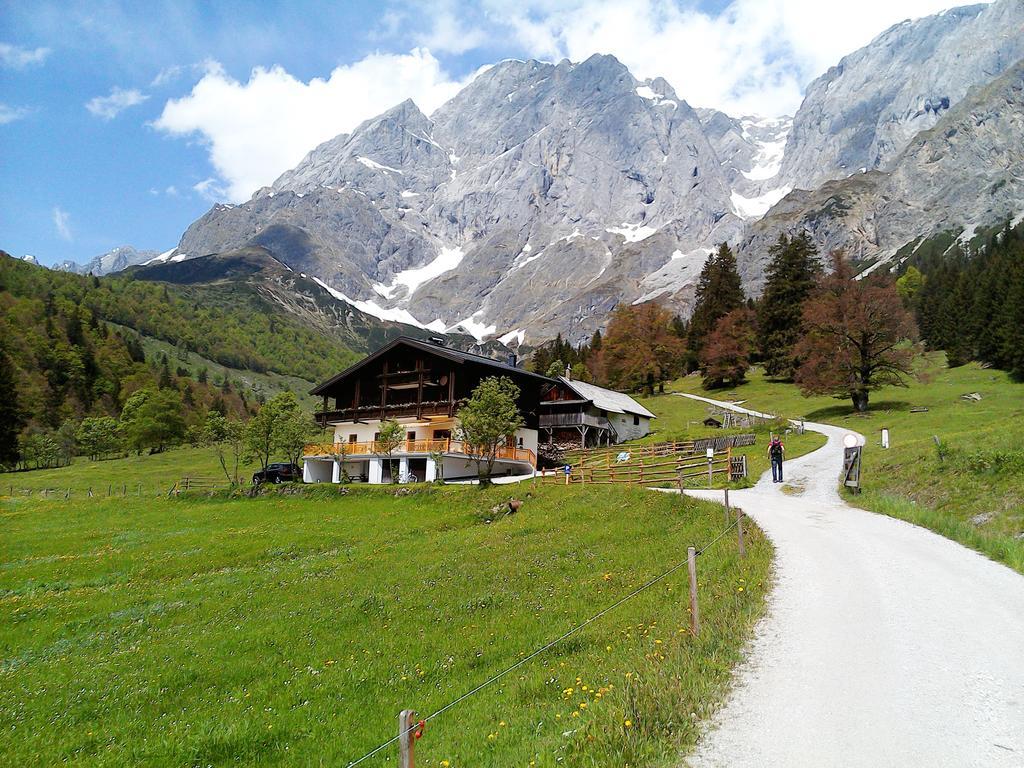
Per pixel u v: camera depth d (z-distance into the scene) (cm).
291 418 6525
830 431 6088
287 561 3045
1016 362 7425
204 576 2811
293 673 1446
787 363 10094
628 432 7756
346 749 1029
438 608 1892
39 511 5338
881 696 938
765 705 924
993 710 884
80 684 1461
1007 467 2533
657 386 11488
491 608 1836
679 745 821
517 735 947
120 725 1220
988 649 1105
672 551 2162
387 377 6556
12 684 1501
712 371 10519
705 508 2731
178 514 4850
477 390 4975
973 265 12581
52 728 1221
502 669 1346
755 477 3941
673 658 1112
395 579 2339
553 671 1232
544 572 2189
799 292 10388
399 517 4072
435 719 1106
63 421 13675
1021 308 7469
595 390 7762
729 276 12550
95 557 3297
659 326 11019
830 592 1471
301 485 5291
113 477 8575
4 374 10500
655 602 1595
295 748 1059
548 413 7238
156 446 11300
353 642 1636
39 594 2548
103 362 17062
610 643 1357
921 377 7125
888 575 1598
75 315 18775
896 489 2900
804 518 2470
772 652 1129
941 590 1460
